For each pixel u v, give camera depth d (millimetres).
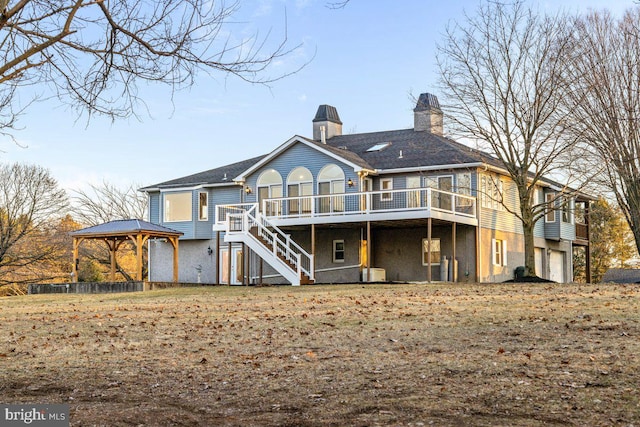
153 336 14727
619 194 31375
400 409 8297
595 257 59094
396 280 33156
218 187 38062
